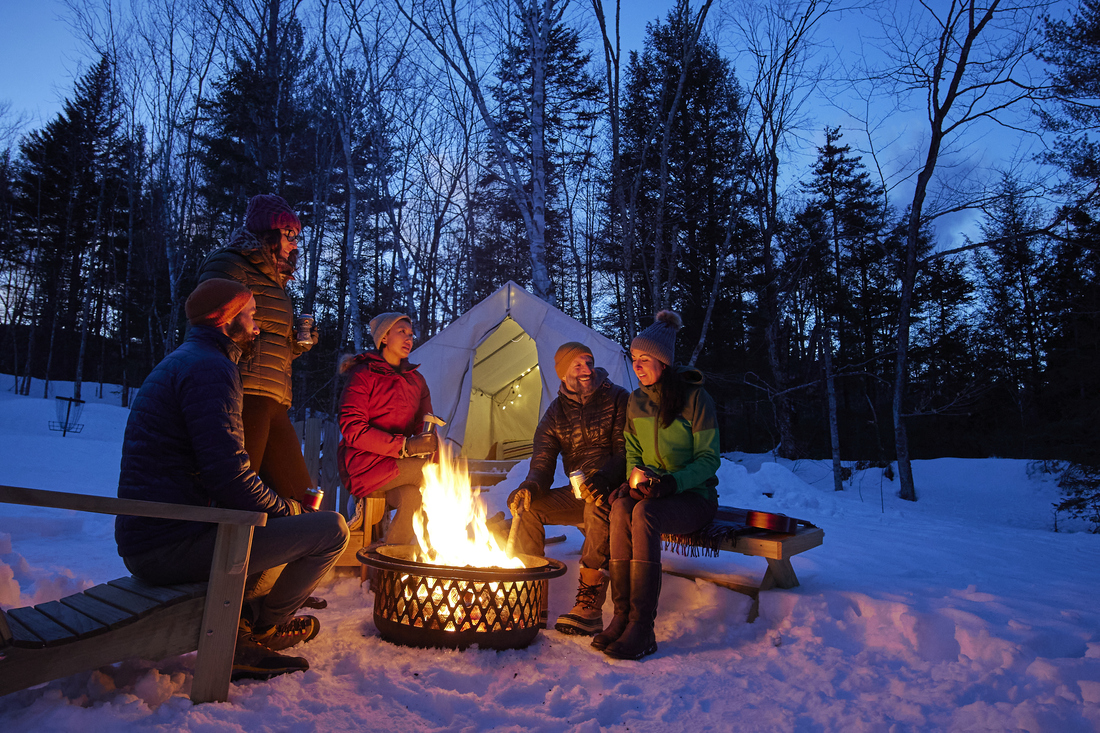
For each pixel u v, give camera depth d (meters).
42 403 18.23
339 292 24.98
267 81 17.39
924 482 15.67
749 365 21.70
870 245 22.41
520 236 23.95
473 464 7.97
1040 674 2.17
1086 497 12.41
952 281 26.55
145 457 2.00
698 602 3.14
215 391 2.04
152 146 20.14
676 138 18.75
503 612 2.52
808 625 2.78
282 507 2.20
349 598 3.26
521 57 12.09
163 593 1.88
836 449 13.82
